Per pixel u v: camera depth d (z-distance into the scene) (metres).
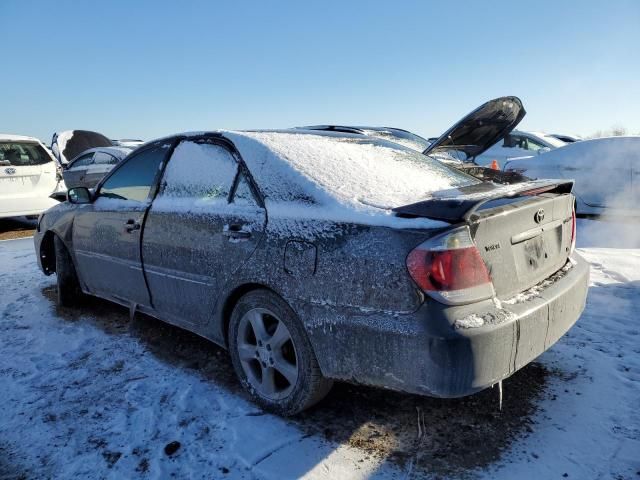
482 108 5.11
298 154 2.54
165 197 3.05
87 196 3.71
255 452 2.19
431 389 1.87
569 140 12.25
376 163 2.75
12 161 7.82
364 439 2.25
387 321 1.92
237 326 2.56
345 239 2.05
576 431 2.25
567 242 2.64
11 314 4.05
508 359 1.95
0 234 8.09
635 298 3.85
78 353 3.26
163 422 2.44
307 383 2.27
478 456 2.11
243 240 2.44
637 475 1.96
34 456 2.20
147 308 3.28
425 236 1.87
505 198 2.14
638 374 2.72
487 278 1.95
